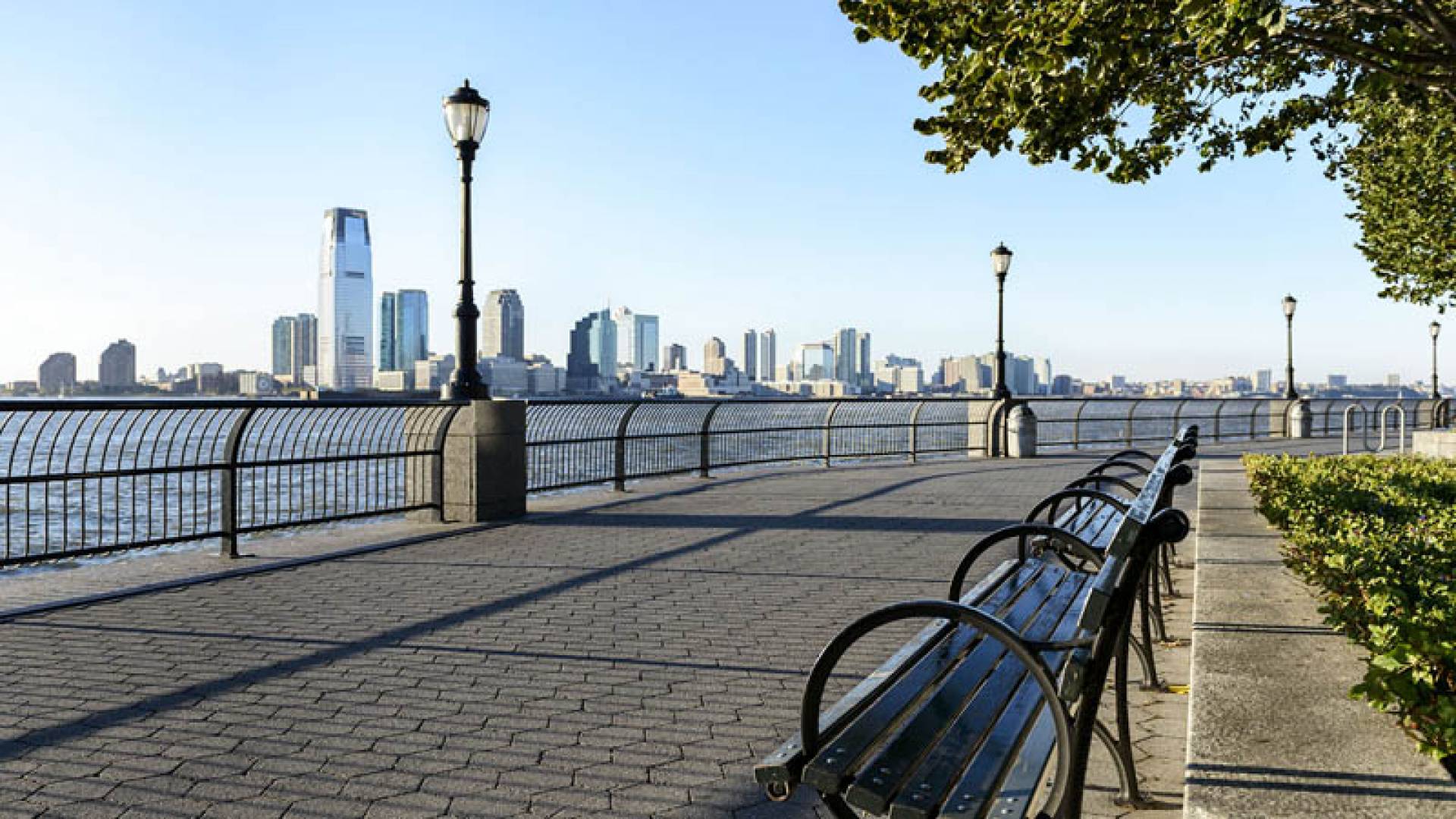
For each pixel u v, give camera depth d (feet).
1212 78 30.63
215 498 58.80
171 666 17.67
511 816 11.47
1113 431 98.68
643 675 17.20
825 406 68.59
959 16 23.82
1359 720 8.96
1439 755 7.89
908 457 84.74
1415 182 44.21
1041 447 91.86
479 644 19.27
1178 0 20.89
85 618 21.30
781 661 18.07
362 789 12.24
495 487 37.24
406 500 37.17
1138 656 17.75
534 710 15.31
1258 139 31.42
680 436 53.88
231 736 14.08
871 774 7.61
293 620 21.21
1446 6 26.05
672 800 11.94
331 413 32.50
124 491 62.03
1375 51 23.79
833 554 29.76
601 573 26.66
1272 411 112.27
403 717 14.98
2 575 26.03
